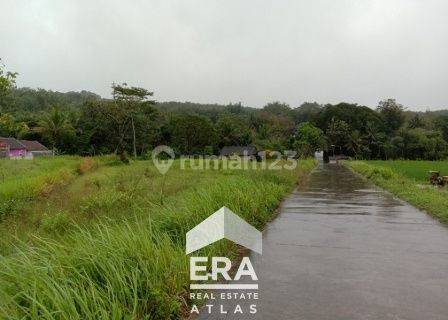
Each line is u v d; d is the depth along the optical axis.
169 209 8.46
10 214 14.20
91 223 11.18
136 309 4.43
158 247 5.89
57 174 25.06
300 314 4.84
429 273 6.36
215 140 86.12
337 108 104.50
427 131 98.06
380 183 21.56
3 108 22.94
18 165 32.12
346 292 5.54
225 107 175.12
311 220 11.00
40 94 130.12
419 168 40.03
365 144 95.25
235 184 11.95
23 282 4.25
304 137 73.88
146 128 81.38
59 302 3.79
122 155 44.50
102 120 78.88
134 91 74.38
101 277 4.75
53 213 13.76
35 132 80.94
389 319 4.70
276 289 5.66
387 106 117.62
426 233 9.31
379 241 8.51
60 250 5.32
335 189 19.80
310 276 6.20
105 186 19.33
